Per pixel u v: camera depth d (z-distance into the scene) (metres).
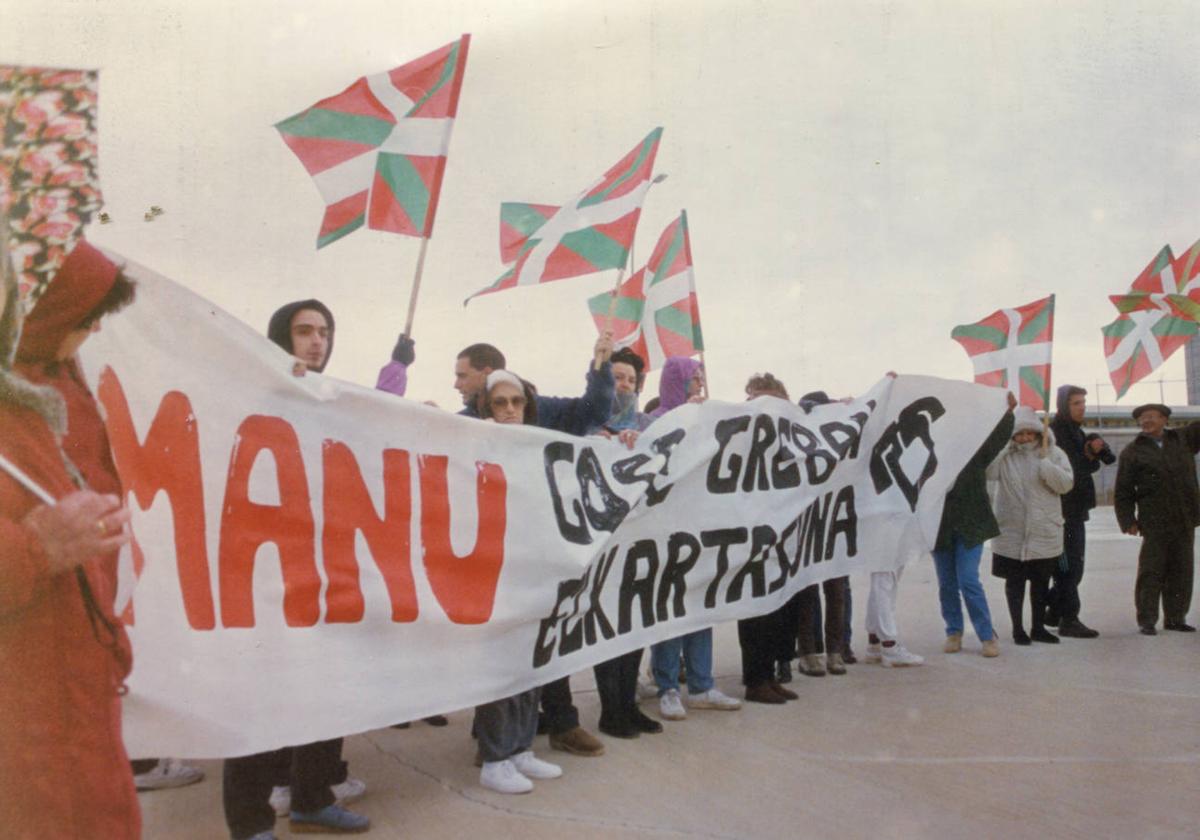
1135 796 4.26
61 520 2.19
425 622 3.98
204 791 4.30
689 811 4.09
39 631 2.26
